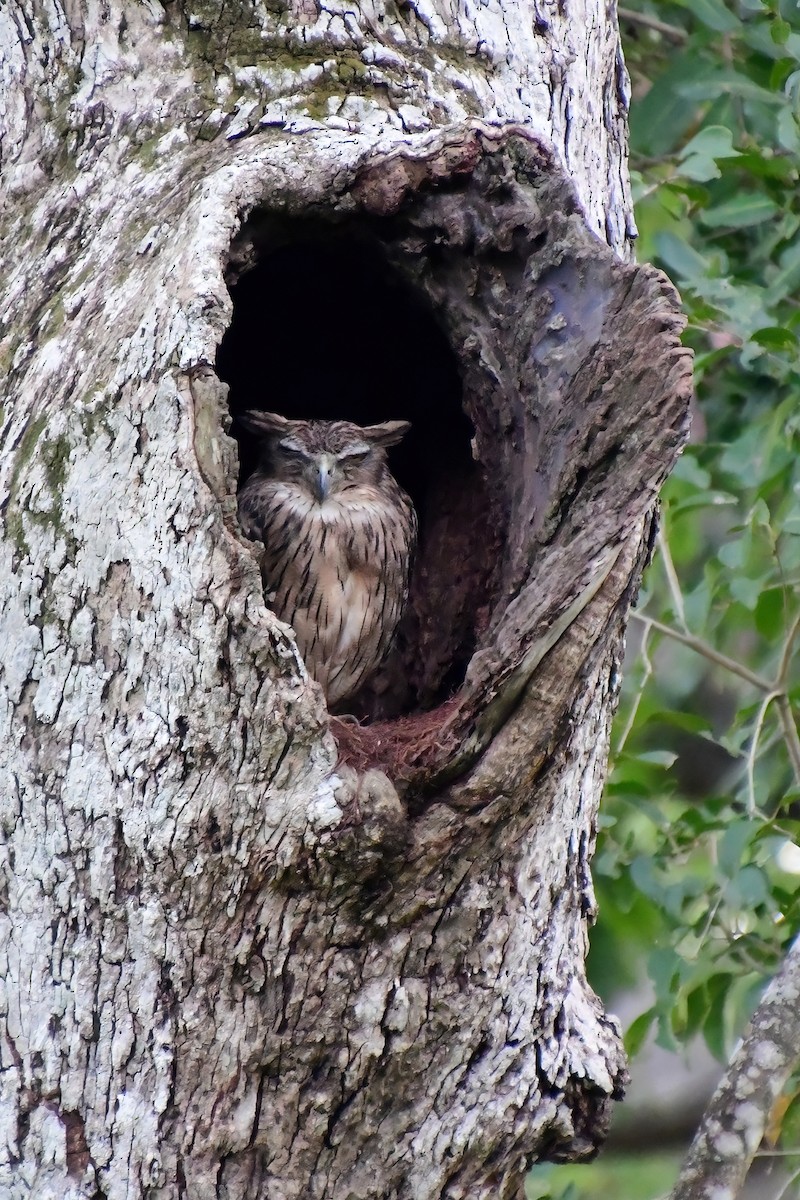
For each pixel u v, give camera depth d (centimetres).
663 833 1070
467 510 865
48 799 661
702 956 1019
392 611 982
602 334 664
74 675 654
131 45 755
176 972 648
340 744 656
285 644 623
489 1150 693
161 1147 652
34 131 762
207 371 631
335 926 644
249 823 631
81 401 656
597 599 636
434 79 759
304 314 887
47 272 726
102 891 653
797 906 1027
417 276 746
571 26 823
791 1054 827
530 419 709
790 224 1083
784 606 1066
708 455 1158
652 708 1123
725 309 1041
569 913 736
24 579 663
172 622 632
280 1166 661
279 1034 652
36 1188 660
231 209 673
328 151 702
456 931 659
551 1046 712
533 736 633
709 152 1020
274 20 749
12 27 768
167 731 636
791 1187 1020
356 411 1046
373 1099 666
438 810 635
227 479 629
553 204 704
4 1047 673
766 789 1074
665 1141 1418
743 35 1116
